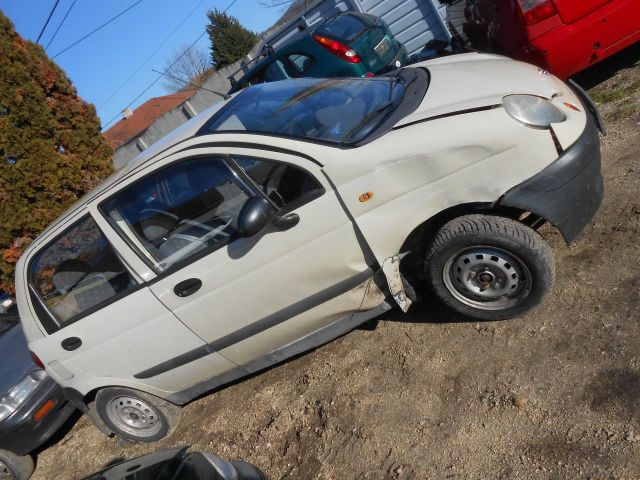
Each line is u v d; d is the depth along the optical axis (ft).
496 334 10.50
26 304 13.23
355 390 11.32
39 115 24.56
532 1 15.17
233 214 10.62
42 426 15.47
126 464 9.07
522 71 11.00
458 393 9.86
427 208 9.75
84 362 13.00
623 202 11.82
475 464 8.57
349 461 10.00
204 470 8.27
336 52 24.23
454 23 24.49
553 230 12.20
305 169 9.99
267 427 12.09
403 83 12.05
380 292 11.01
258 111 11.52
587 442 7.91
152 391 13.32
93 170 26.58
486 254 9.89
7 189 23.52
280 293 11.00
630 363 8.57
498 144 9.25
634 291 9.70
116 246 11.73
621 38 15.28
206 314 11.53
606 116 15.47
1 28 24.17
